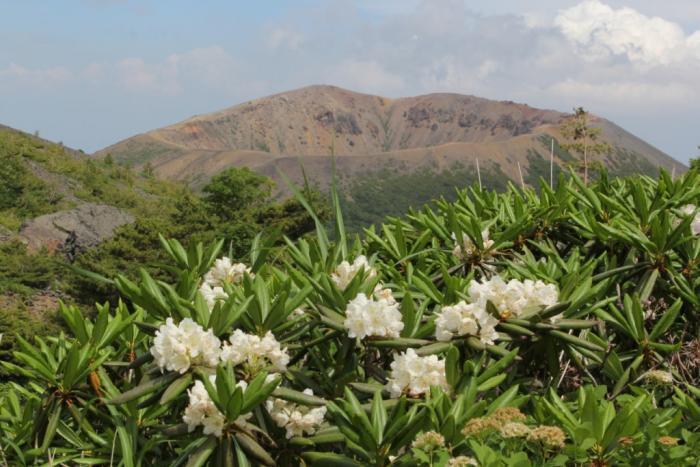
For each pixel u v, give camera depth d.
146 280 3.28
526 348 3.35
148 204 96.31
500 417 2.59
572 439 2.76
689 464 2.70
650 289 3.72
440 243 4.71
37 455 3.26
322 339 3.19
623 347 3.82
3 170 86.31
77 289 38.41
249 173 59.72
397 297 3.75
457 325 3.10
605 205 4.44
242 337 2.96
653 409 2.91
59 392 3.28
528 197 4.96
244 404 2.69
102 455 3.33
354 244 4.22
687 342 3.81
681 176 4.71
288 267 3.63
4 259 54.50
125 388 3.45
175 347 2.83
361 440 2.72
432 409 2.72
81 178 97.00
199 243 3.95
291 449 2.98
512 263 3.96
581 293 3.43
